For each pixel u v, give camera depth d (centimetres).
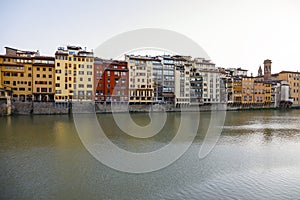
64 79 7812
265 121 6438
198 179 1969
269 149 3050
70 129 4497
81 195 1659
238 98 11762
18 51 8706
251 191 1739
